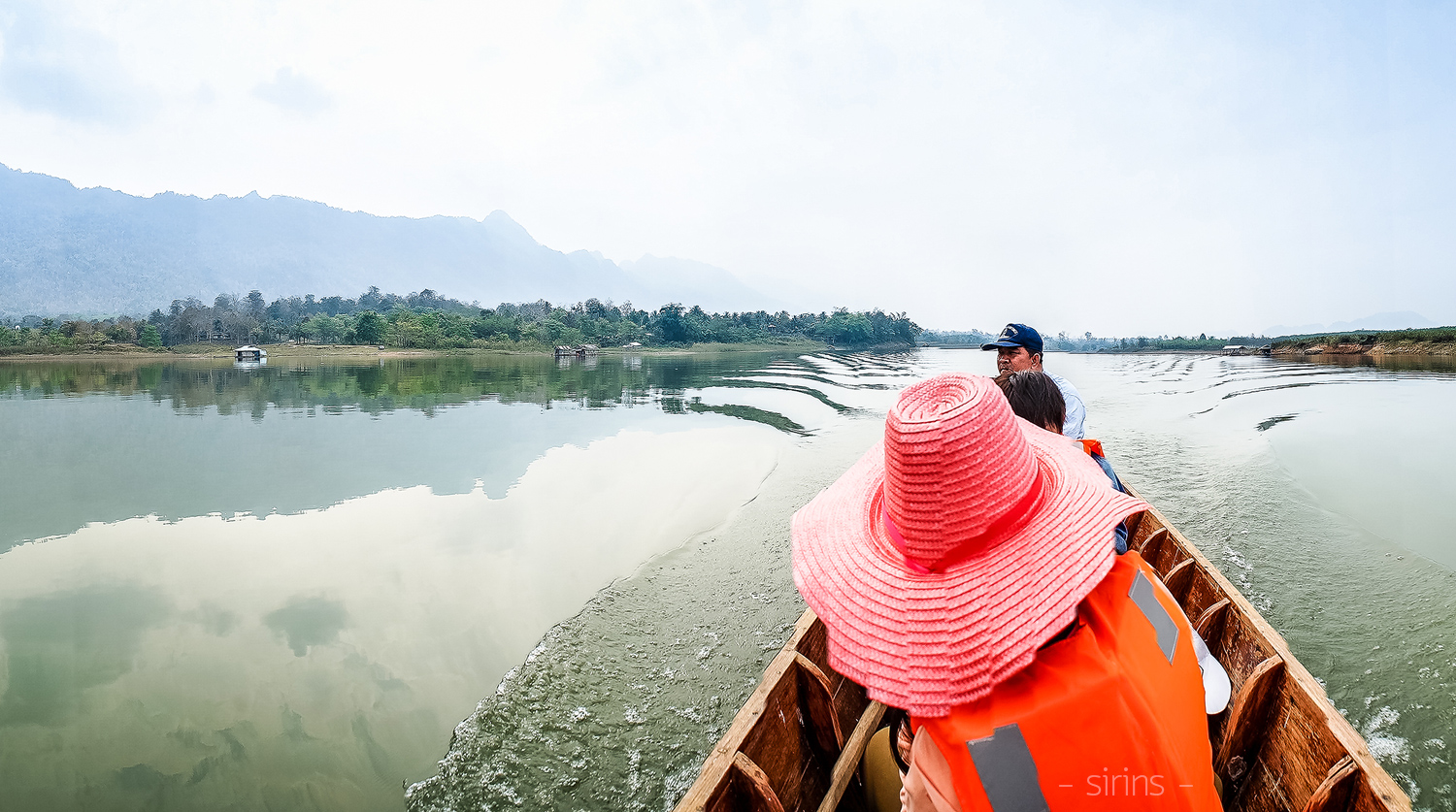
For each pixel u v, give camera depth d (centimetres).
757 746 248
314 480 945
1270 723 268
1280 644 287
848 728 302
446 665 461
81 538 720
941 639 111
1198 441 1171
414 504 822
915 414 118
